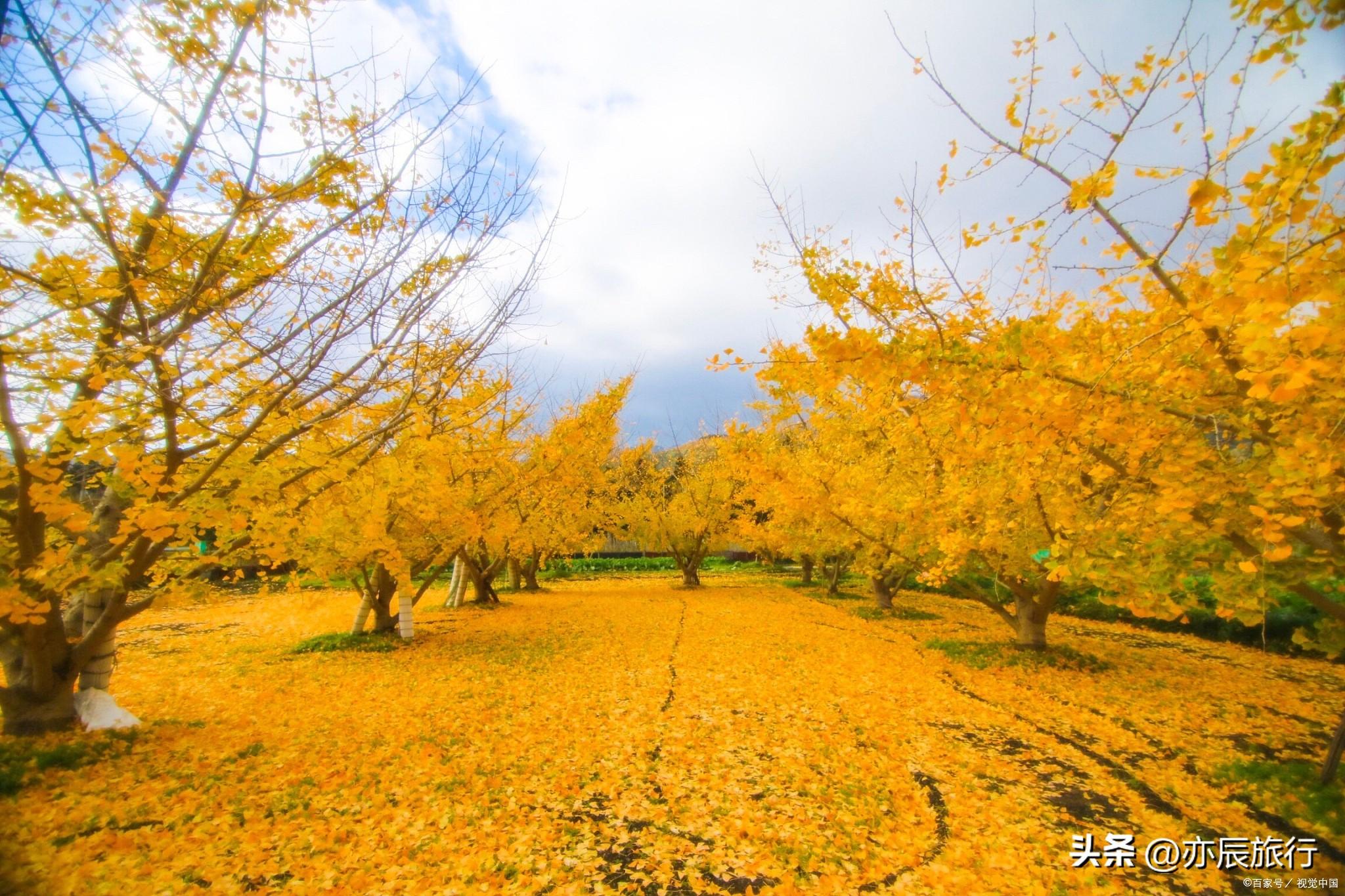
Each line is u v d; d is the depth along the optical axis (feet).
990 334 13.08
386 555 30.53
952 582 32.22
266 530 18.85
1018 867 11.54
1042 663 27.78
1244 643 34.55
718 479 69.87
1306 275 7.84
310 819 13.51
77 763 16.03
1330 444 9.35
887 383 11.78
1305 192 7.56
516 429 41.65
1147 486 16.22
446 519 33.40
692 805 14.19
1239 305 8.20
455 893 10.84
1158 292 13.99
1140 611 15.96
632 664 29.89
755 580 82.38
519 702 23.17
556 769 16.38
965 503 24.26
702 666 29.35
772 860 11.82
